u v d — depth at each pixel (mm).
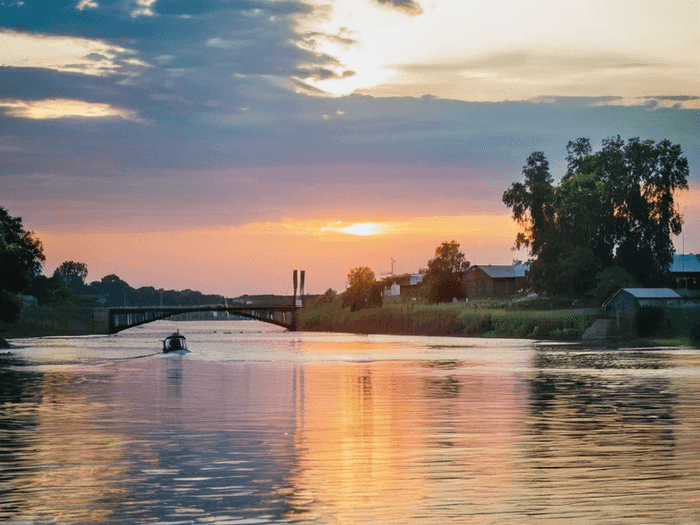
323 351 135750
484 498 25547
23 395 59719
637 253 186500
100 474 29297
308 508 24438
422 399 54969
